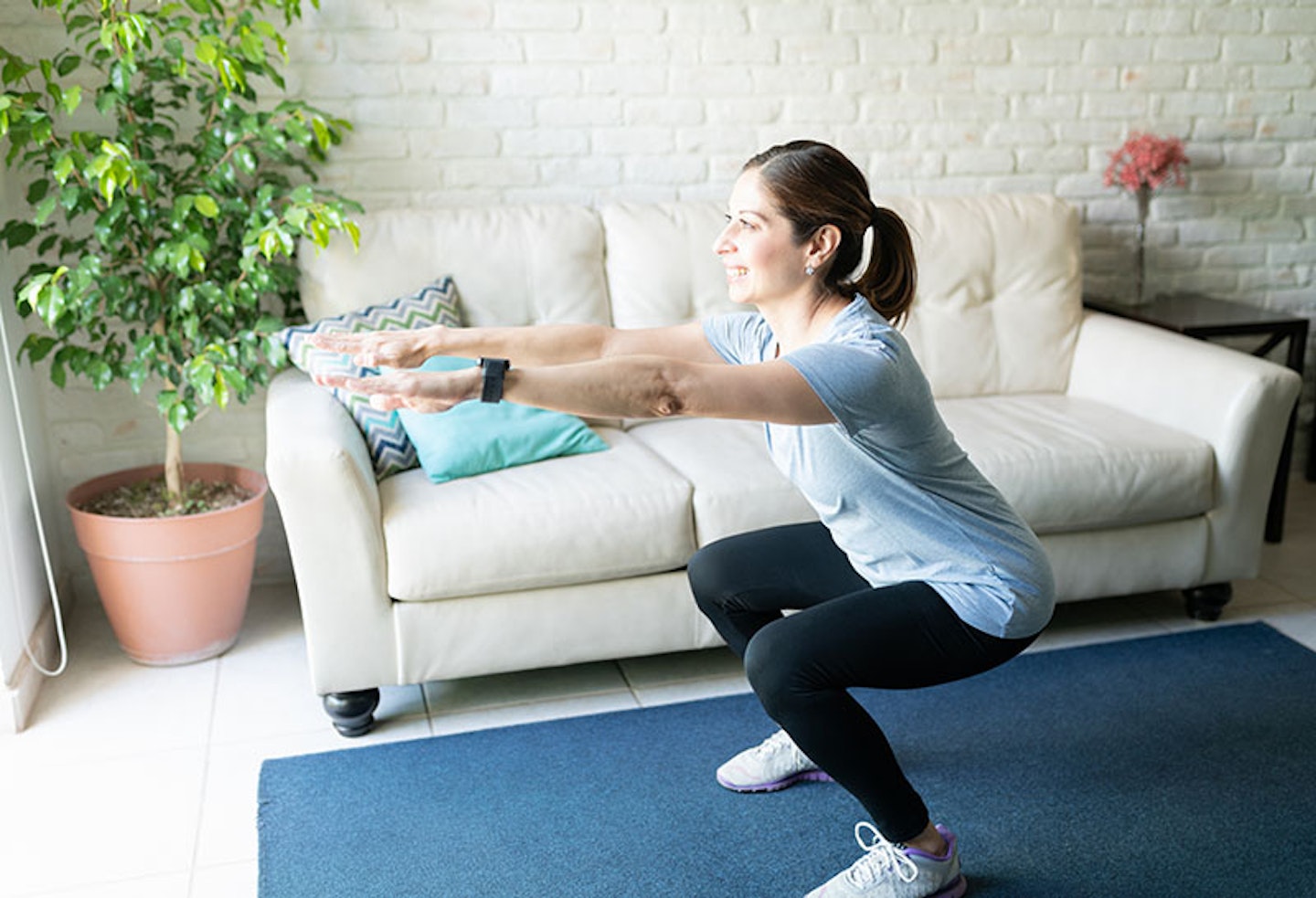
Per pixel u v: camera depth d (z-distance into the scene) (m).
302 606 2.42
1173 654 2.87
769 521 2.62
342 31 3.07
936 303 3.32
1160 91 3.74
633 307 3.13
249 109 3.04
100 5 2.78
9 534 2.66
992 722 2.57
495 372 1.47
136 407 3.14
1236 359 2.96
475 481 2.61
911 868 1.95
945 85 3.54
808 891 2.04
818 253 1.80
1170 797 2.31
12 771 2.41
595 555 2.52
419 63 3.14
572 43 3.23
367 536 2.41
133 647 2.82
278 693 2.71
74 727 2.57
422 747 2.49
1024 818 2.25
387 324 2.81
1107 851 2.14
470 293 3.02
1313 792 2.32
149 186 2.73
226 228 3.06
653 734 2.53
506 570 2.47
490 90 3.21
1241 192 3.91
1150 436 2.92
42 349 2.75
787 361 1.63
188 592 2.75
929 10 3.47
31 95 2.64
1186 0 3.69
